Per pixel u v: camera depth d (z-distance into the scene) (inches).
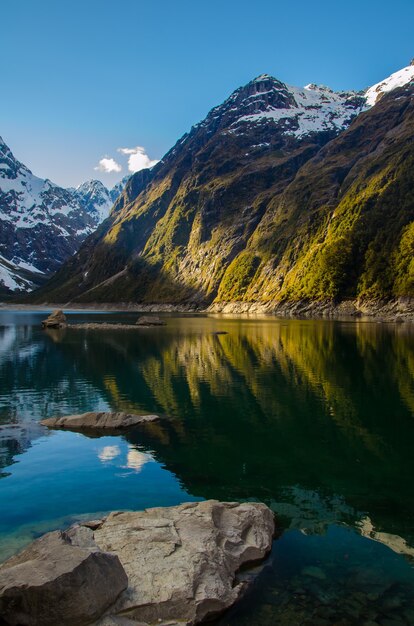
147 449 986.7
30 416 1259.2
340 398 1459.2
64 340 3353.8
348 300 6530.5
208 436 1079.0
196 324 5093.5
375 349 2613.2
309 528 637.9
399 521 663.1
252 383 1695.4
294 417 1249.4
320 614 456.1
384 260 6535.4
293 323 5032.0
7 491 765.9
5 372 1957.4
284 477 839.1
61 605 407.5
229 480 821.9
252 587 497.7
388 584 504.7
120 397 1483.8
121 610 428.1
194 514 593.3
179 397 1485.0
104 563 446.0
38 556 456.4
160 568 476.4
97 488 779.4
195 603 442.6
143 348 2802.7
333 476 844.0
